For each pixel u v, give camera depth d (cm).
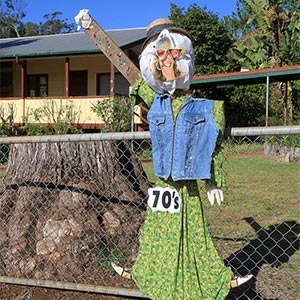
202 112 246
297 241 445
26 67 1908
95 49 1612
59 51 1653
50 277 339
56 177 382
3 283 344
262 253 410
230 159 793
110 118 1395
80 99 1572
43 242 355
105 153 396
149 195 259
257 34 1992
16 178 394
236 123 1838
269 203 620
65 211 364
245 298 312
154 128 253
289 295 316
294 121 1620
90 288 311
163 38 251
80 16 324
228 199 645
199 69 1902
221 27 1959
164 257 250
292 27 1869
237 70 1998
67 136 308
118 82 1819
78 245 350
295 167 946
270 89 1831
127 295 304
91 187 378
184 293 248
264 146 1107
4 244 367
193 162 243
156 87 257
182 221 249
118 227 369
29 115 1591
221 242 443
